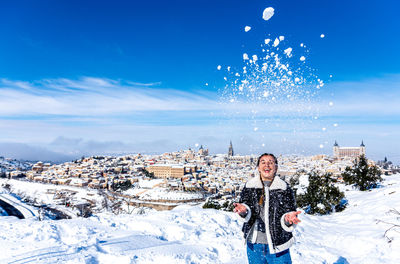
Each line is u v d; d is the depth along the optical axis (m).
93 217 6.08
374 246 5.38
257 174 2.51
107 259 3.40
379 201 10.04
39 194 133.38
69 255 3.32
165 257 3.55
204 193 130.88
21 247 3.66
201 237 5.20
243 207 2.30
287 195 2.33
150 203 108.94
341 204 14.42
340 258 4.59
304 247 5.18
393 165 123.50
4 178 187.38
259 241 2.36
